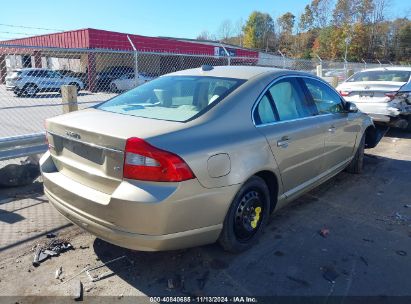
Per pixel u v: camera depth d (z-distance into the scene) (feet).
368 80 30.76
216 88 11.45
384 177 18.97
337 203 15.40
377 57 223.92
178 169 8.58
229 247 10.72
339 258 11.10
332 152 15.24
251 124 10.92
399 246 11.89
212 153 9.30
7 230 12.60
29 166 17.24
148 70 67.46
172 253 11.16
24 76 43.50
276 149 11.38
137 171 8.48
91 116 10.56
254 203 11.17
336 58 217.15
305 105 13.69
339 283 9.89
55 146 10.73
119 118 10.14
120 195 8.52
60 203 10.20
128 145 8.53
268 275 10.19
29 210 14.35
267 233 12.58
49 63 46.24
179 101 11.27
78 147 9.85
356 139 17.76
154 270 10.37
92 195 9.21
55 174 10.60
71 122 10.10
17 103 44.06
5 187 16.74
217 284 9.79
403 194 16.58
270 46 299.38
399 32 225.76
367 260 11.02
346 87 29.99
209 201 9.34
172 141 8.83
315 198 15.93
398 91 27.43
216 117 10.19
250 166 10.32
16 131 34.19
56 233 12.44
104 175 9.07
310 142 13.20
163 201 8.42
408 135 30.17
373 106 28.14
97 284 9.73
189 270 10.37
